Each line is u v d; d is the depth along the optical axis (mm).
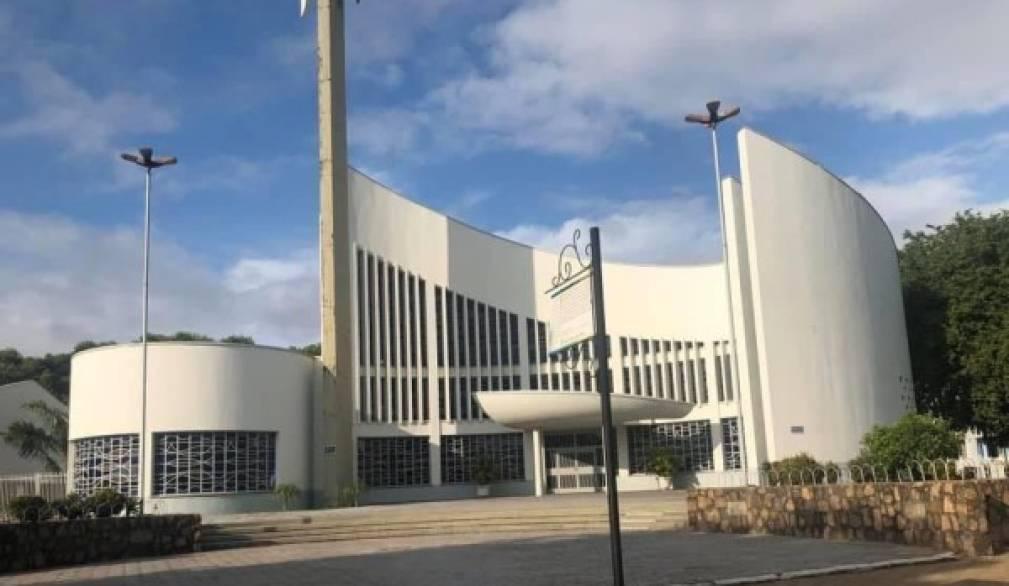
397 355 39938
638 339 40125
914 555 13648
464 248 41969
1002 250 40156
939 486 14406
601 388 8531
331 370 33469
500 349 41438
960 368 39312
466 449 40188
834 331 33125
